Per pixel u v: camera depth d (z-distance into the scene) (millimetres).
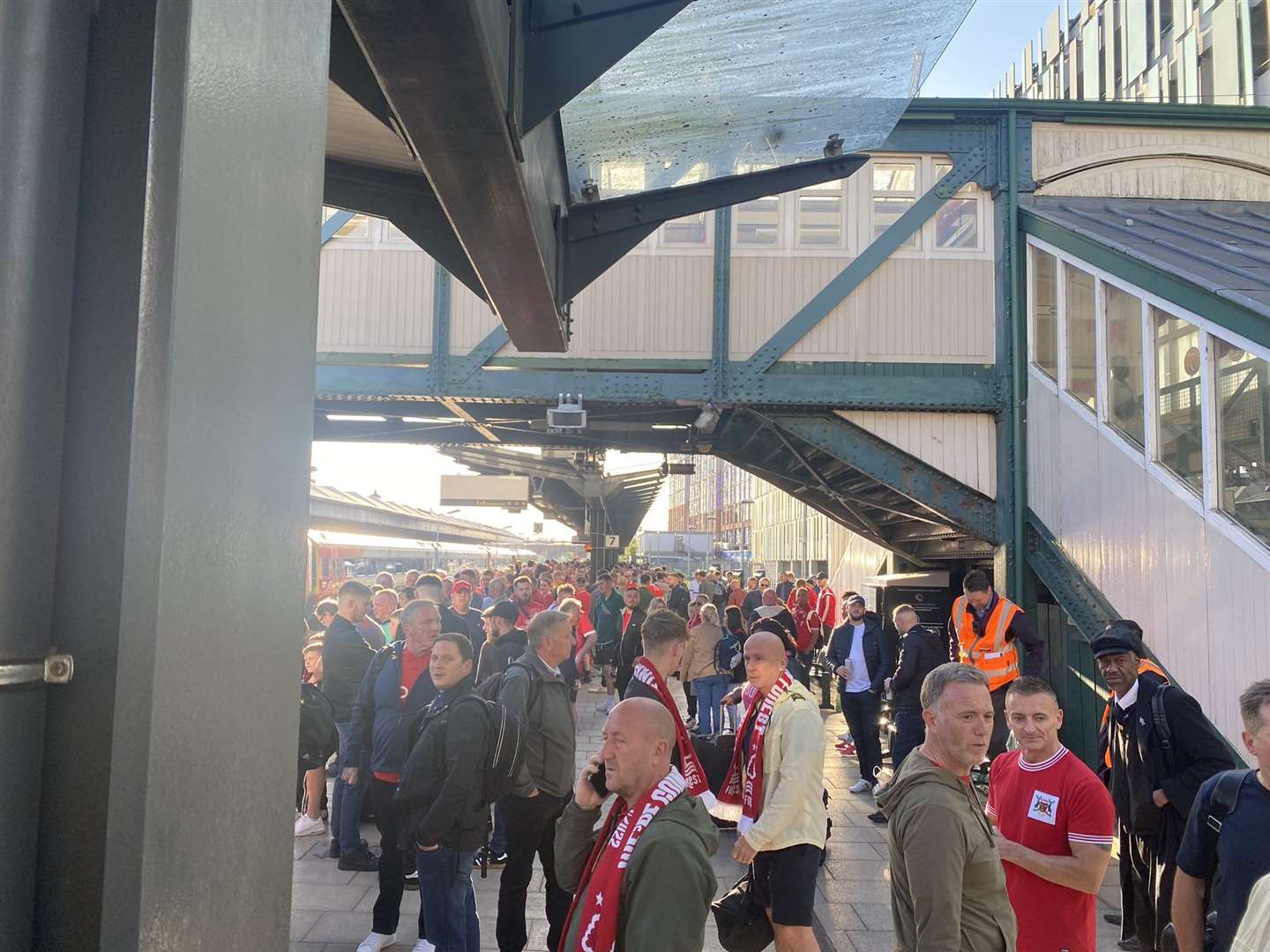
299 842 7484
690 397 12695
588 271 5621
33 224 1012
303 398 1424
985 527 12602
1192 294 8562
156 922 1032
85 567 1021
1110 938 5695
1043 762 3520
